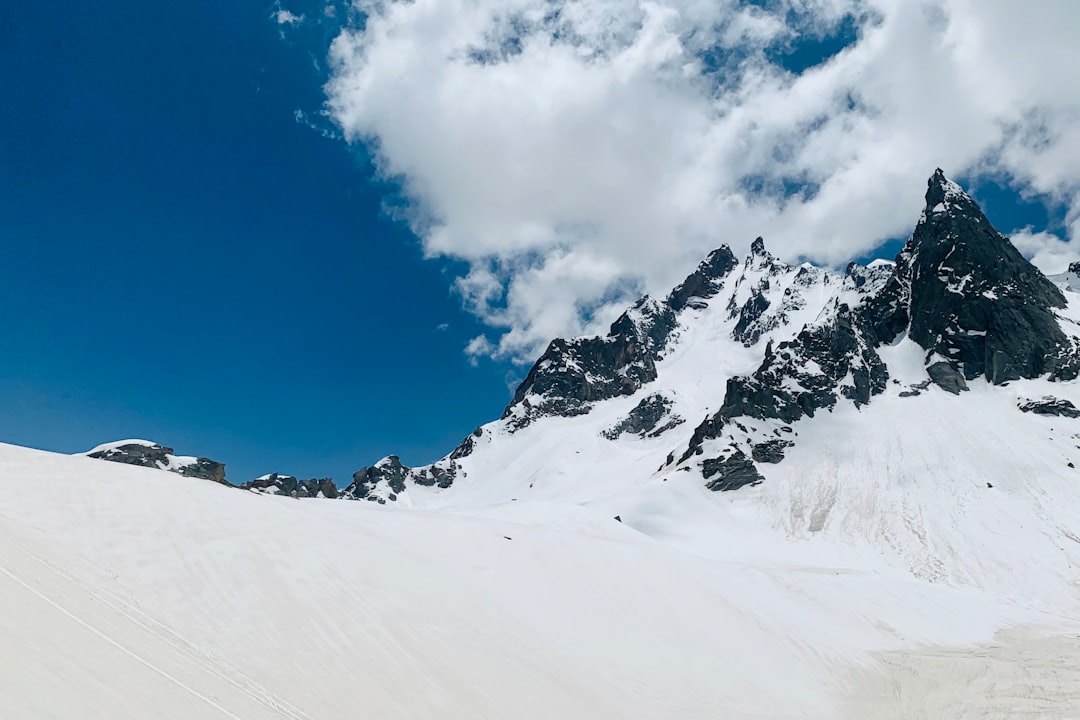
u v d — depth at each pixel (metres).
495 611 28.83
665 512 136.75
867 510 123.06
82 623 13.12
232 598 19.48
